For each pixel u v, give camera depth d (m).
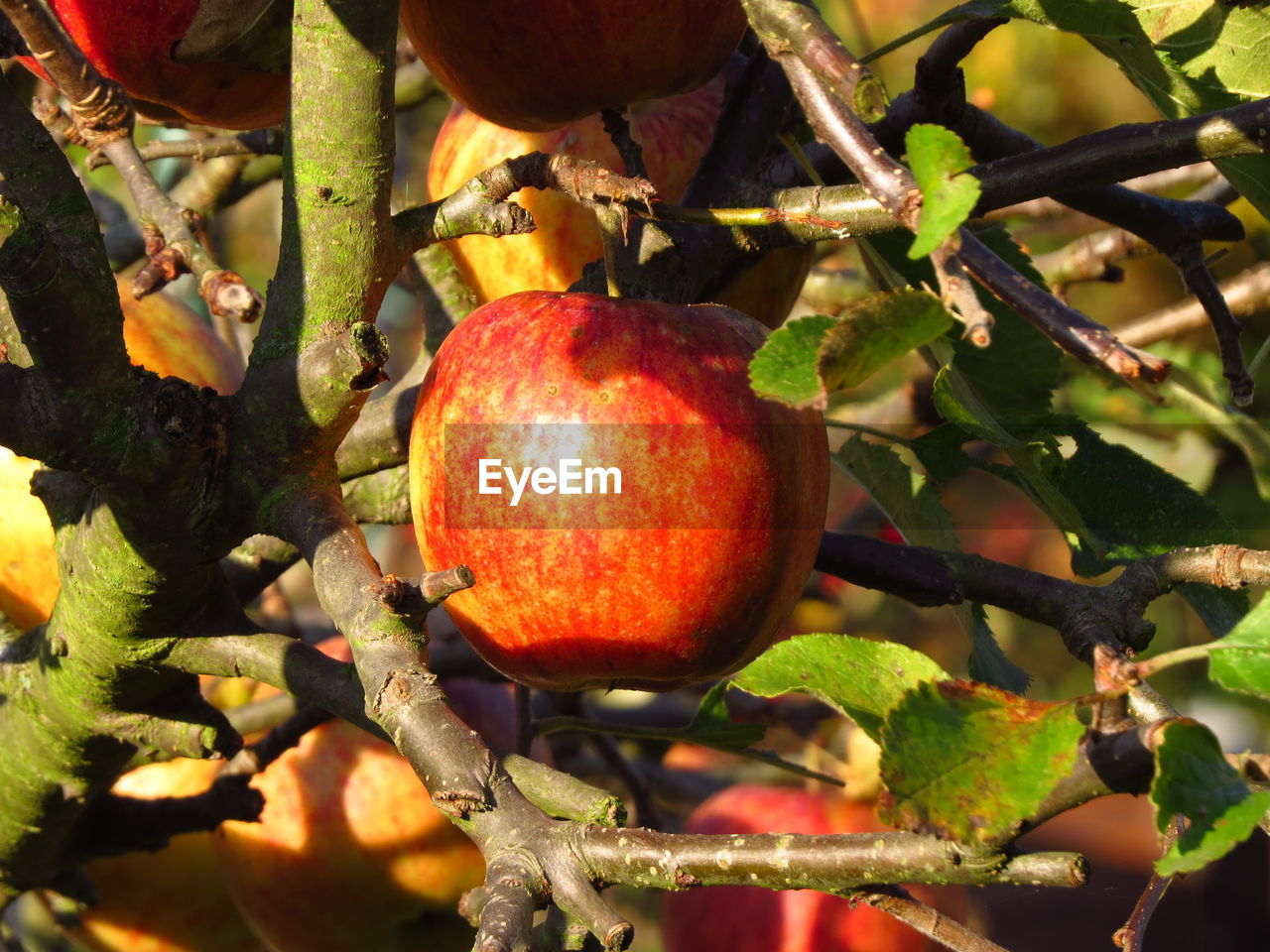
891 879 0.37
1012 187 0.43
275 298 0.44
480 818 0.38
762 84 0.50
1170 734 0.34
